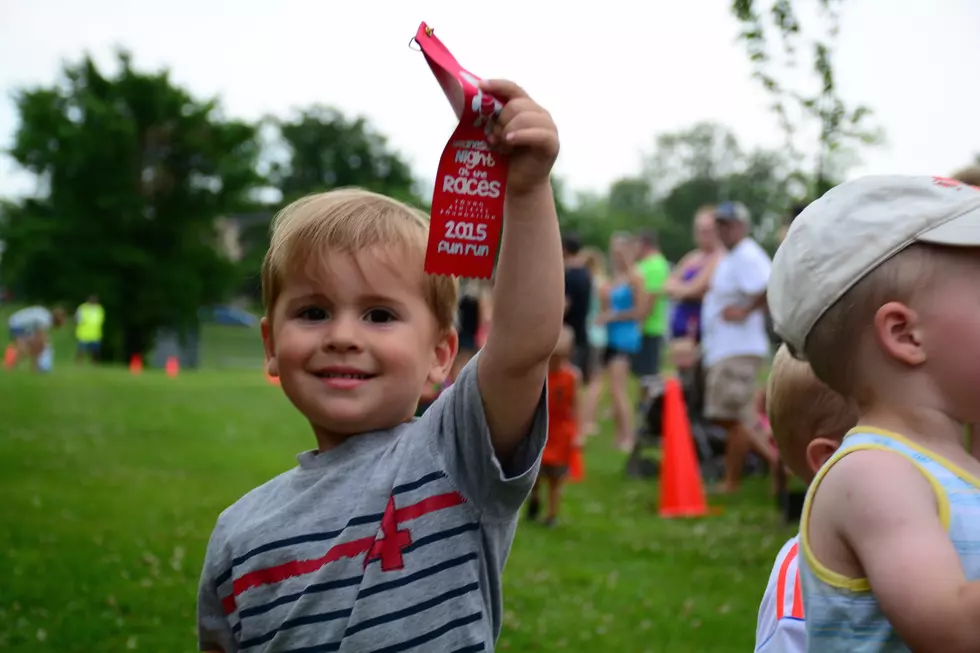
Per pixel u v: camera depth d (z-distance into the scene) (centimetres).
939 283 126
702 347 742
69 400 1165
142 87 3319
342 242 171
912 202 129
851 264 131
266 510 176
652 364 991
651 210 8300
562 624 383
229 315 5884
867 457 126
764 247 1019
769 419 205
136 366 2656
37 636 354
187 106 3394
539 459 160
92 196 3272
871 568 119
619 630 377
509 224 145
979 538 120
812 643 129
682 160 8175
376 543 164
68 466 702
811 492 133
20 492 600
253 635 170
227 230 4156
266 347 189
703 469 742
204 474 694
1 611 379
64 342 3997
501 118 136
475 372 162
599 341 1212
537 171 138
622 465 828
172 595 404
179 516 548
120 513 552
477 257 139
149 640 355
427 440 169
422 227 181
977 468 126
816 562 129
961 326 124
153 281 3269
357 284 171
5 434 852
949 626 109
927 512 119
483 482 164
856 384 134
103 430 909
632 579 450
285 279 176
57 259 3195
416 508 165
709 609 404
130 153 3278
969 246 124
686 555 497
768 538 540
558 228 147
